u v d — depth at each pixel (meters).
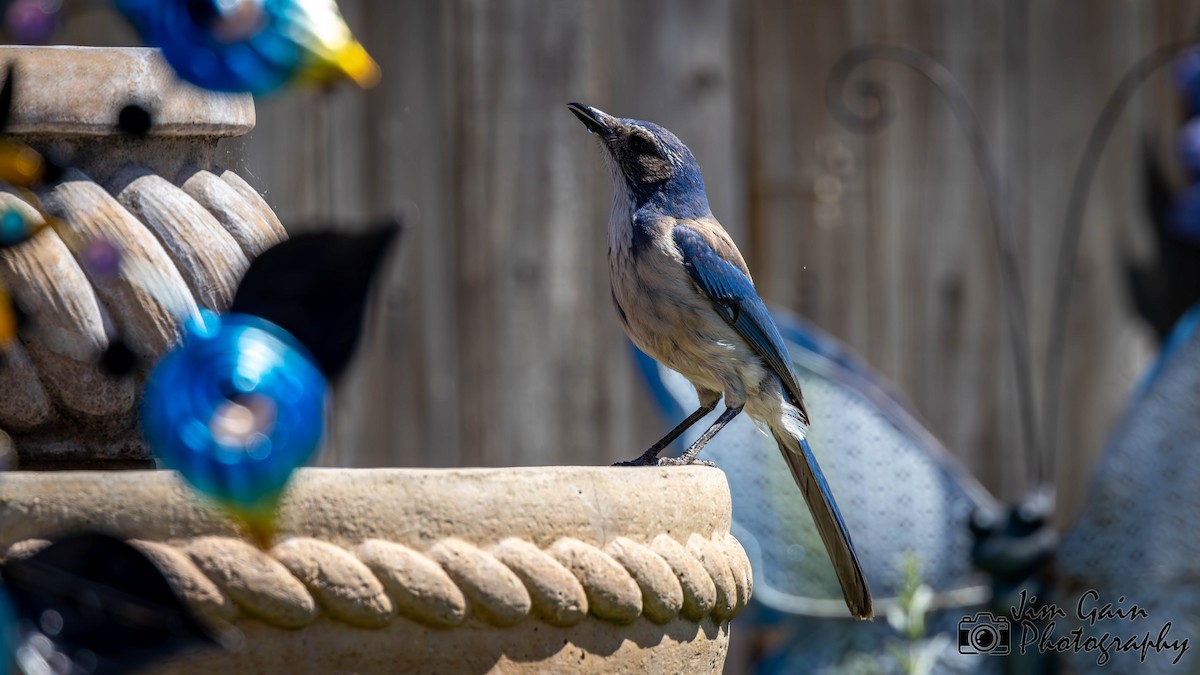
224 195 6.01
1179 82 13.29
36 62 5.68
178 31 3.80
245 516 3.83
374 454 12.25
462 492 4.80
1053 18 13.23
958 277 13.06
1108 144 13.38
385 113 12.17
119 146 5.88
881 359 12.99
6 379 5.62
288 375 3.79
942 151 13.02
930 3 13.05
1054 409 12.79
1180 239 13.29
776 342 9.09
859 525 11.18
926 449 11.29
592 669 4.98
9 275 5.49
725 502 5.74
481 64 12.34
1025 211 13.26
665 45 12.65
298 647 4.61
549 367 12.41
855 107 12.91
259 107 11.82
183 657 4.50
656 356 9.21
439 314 12.34
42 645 3.90
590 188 12.41
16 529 4.57
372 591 4.62
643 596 5.08
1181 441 10.95
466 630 4.76
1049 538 10.97
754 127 12.84
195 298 5.80
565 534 4.95
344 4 12.15
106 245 5.36
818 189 12.89
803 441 9.09
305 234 4.06
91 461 5.96
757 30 12.83
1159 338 13.37
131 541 4.38
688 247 8.81
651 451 9.26
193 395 3.74
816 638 11.21
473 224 12.35
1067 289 12.91
